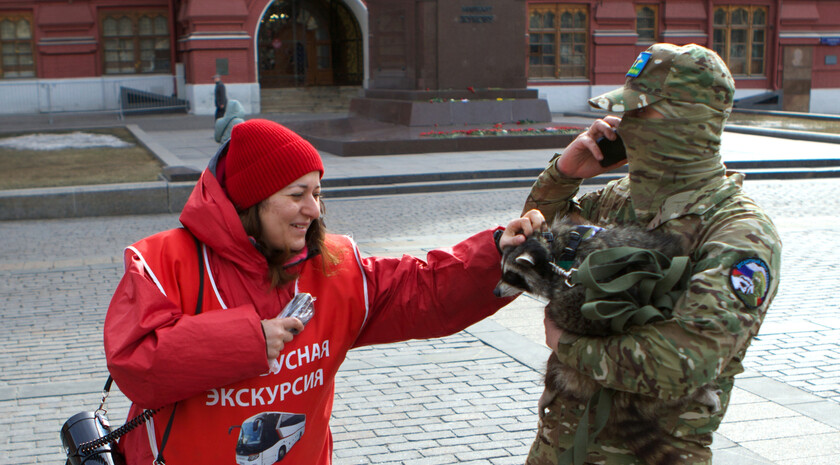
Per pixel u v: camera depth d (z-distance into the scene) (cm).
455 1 1995
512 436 416
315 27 3338
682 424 194
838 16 3509
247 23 2855
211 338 184
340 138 1809
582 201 242
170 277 196
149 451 205
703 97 189
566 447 208
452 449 402
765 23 3450
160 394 185
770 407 440
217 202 197
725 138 2092
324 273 211
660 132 191
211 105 2839
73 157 1767
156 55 3095
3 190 1217
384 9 2198
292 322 192
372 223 1084
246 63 2858
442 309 223
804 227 990
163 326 187
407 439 414
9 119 2786
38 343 583
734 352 181
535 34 3238
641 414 194
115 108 2997
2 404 467
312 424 209
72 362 542
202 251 202
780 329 584
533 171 1459
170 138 2211
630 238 190
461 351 552
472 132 1842
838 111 3525
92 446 209
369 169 1488
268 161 195
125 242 988
